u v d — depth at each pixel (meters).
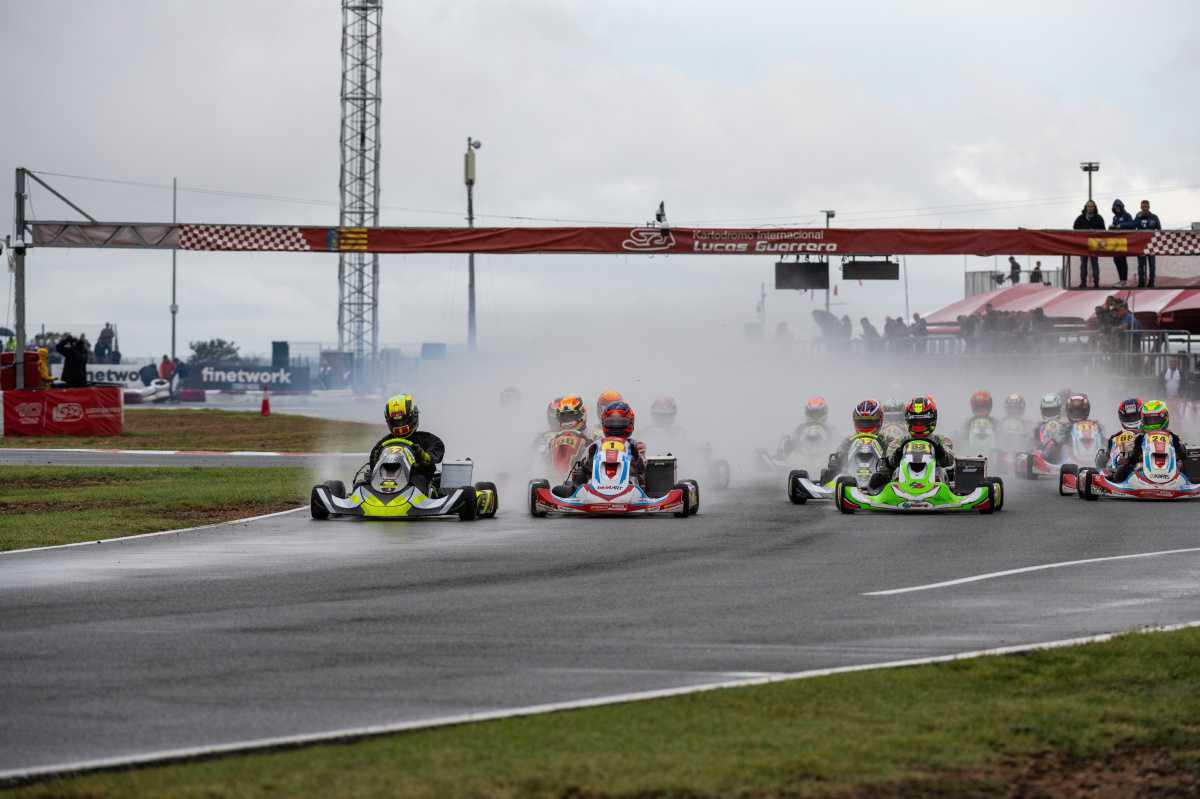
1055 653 15.03
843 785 10.71
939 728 12.23
